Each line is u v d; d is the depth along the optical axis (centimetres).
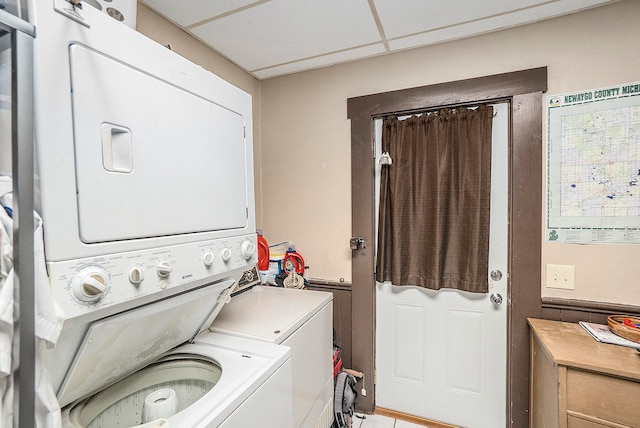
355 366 211
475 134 177
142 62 77
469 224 180
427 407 200
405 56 193
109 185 69
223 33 170
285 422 107
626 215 151
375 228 208
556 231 164
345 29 167
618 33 150
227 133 107
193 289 98
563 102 160
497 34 172
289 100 227
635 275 151
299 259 218
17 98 53
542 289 167
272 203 235
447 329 193
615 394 114
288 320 134
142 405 108
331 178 216
